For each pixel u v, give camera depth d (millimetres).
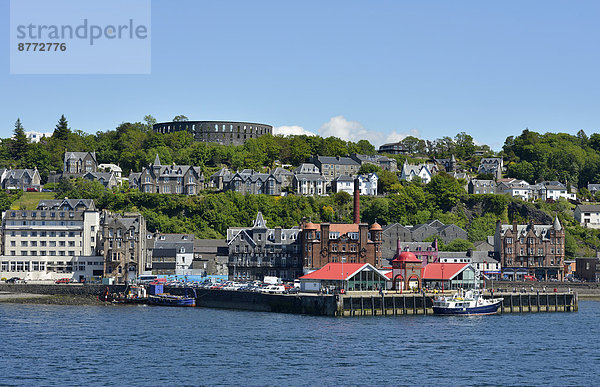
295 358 132750
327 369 124438
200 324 173250
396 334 159750
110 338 152000
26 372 121000
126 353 136125
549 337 159875
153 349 140125
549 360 134750
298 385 114438
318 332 160875
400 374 121750
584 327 176500
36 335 155375
